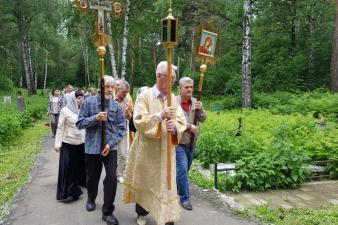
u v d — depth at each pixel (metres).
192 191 7.20
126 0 23.39
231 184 7.64
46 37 41.03
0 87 41.12
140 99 4.93
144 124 4.74
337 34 20.98
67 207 6.31
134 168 5.07
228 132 11.06
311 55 27.19
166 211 4.77
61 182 6.61
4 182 8.06
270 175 7.83
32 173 8.91
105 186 5.47
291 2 26.84
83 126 5.38
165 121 4.82
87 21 23.55
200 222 5.64
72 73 68.44
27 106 23.17
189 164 6.27
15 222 5.73
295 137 10.45
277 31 28.44
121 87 7.25
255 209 6.39
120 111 5.57
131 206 6.29
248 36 20.41
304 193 7.70
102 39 5.25
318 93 20.23
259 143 9.62
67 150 6.60
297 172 8.04
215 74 30.73
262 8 26.53
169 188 4.79
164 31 4.51
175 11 23.94
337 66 20.95
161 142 4.85
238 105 23.42
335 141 9.69
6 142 13.30
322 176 8.78
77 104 6.71
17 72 55.72
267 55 28.89
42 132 16.88
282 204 7.00
